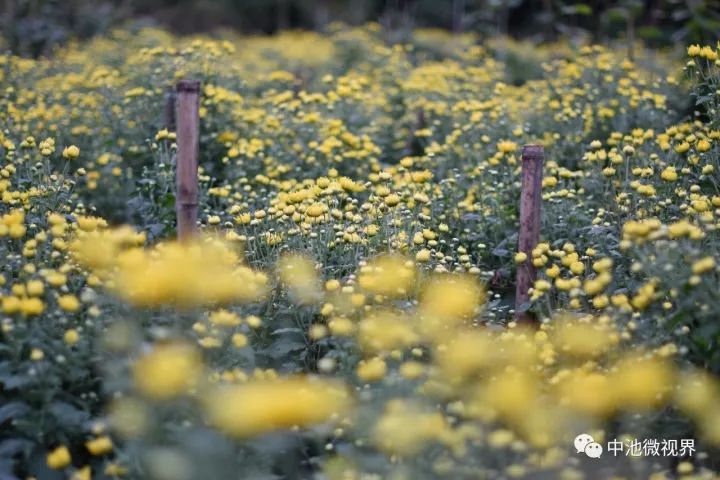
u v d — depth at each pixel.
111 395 3.44
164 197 5.72
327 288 3.95
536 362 3.71
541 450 3.20
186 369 3.03
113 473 3.00
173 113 6.68
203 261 3.72
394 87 8.74
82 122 7.10
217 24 19.14
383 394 3.30
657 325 3.61
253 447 3.12
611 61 8.15
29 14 12.49
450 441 3.00
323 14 19.09
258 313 4.08
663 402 3.41
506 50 11.61
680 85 6.98
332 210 4.55
